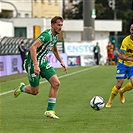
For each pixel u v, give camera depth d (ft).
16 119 68.23
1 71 166.09
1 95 102.37
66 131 58.18
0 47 177.17
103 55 281.54
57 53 71.87
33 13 481.46
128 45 77.20
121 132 57.52
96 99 71.05
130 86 81.61
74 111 76.28
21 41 189.57
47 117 69.72
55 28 66.03
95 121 66.08
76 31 390.63
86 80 144.56
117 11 532.32
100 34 401.90
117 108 79.97
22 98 96.07
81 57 255.29
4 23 230.07
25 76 166.40
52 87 67.87
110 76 161.89
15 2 451.12
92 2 302.04
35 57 64.80
